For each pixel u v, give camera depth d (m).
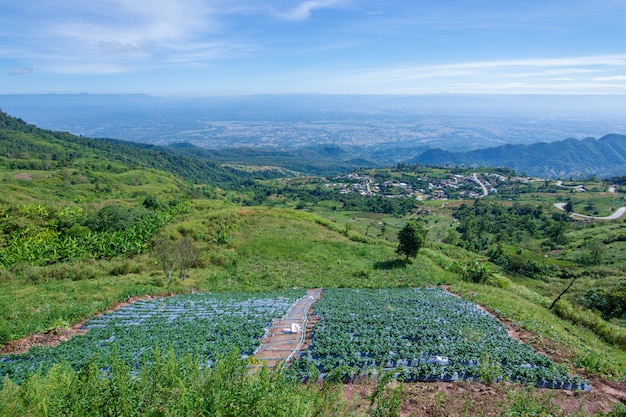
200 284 24.11
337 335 12.17
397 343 11.58
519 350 11.56
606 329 18.52
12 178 85.25
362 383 9.33
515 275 49.69
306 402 6.68
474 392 9.02
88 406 5.99
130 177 114.62
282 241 34.47
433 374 9.68
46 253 31.78
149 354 11.08
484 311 16.91
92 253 32.25
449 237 85.25
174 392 6.11
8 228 37.94
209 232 36.12
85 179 99.75
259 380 6.99
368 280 25.70
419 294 20.52
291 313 15.73
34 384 6.22
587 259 58.19
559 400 9.09
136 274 26.20
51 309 16.92
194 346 11.54
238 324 13.80
